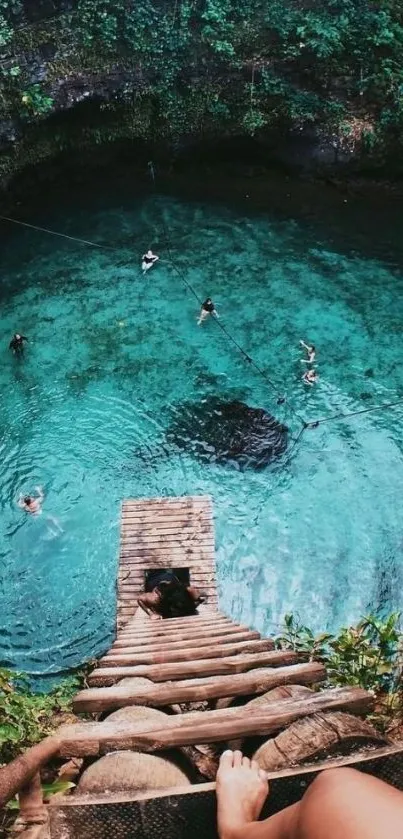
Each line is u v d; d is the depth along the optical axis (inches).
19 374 719.1
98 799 107.5
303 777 110.0
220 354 733.3
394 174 889.5
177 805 108.2
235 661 194.4
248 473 631.2
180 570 438.6
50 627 531.8
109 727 131.0
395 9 871.7
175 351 737.0
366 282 807.7
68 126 874.1
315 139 880.3
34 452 655.1
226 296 794.2
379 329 753.0
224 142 924.6
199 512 465.4
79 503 614.5
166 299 792.9
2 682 304.2
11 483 630.5
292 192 923.4
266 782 108.6
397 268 824.3
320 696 139.0
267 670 171.0
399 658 332.8
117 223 892.0
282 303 784.9
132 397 697.0
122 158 941.2
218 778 109.4
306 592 551.8
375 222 882.8
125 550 443.2
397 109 840.9
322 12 875.4
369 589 551.8
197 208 910.4
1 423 680.4
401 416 672.4
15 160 858.1
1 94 804.0
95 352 738.8
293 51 861.2
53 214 901.8
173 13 858.1
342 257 839.7
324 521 596.4
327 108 866.8
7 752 246.4
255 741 134.5
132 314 776.9
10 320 775.1
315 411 679.1
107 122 886.4
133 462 644.7
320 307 778.8
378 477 626.8
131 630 308.8
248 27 876.0
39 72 813.9
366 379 705.6
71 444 660.7
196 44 863.7
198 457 645.3
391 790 58.4
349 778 60.2
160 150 930.7
